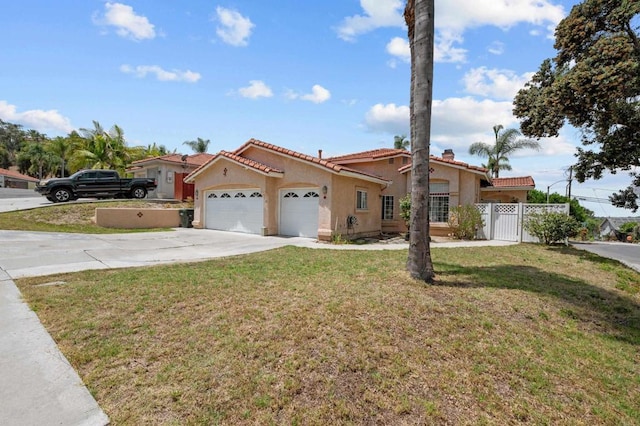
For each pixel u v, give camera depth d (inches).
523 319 219.1
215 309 206.8
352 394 133.4
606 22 475.8
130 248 435.5
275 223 612.4
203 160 1195.3
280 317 194.9
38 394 125.0
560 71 511.8
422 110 271.6
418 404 130.3
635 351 194.7
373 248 467.5
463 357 166.1
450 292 250.2
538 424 126.3
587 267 385.7
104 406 120.5
